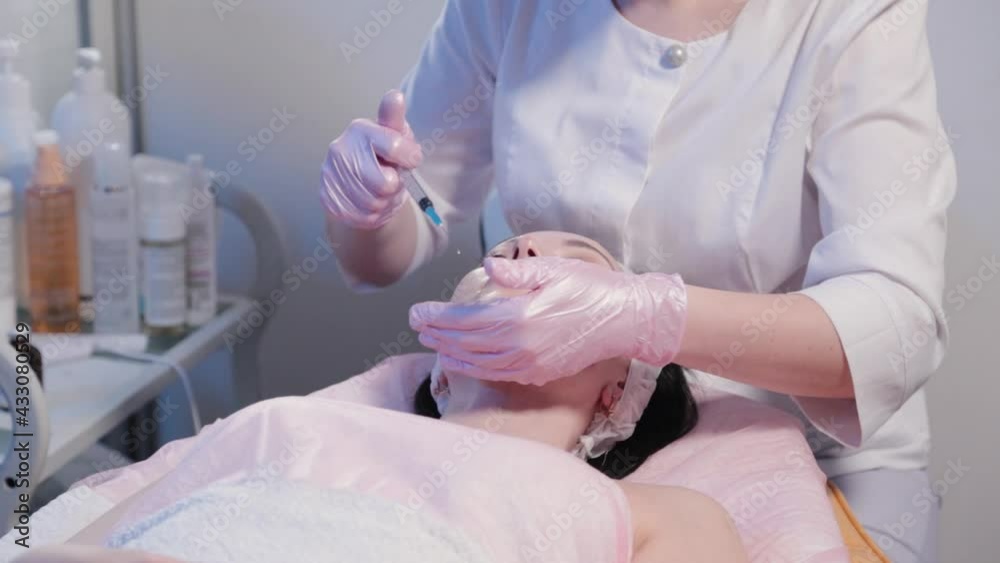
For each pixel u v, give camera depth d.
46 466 1.46
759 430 1.31
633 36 1.42
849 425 1.29
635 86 1.41
